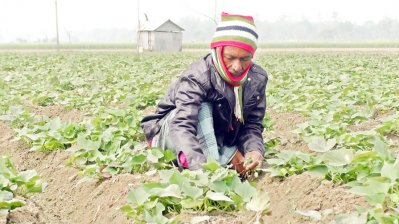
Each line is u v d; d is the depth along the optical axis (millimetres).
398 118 6281
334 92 10055
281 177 4309
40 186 4410
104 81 13000
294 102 8805
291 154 4449
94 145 5223
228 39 4207
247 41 4207
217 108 4508
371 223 3045
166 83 12555
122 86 11164
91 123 6457
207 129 4410
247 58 4293
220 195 3625
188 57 28688
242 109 4574
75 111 8430
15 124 7074
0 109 8062
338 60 22984
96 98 9555
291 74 14031
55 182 5180
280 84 11461
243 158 4617
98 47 64750
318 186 3896
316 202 3672
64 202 4785
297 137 6125
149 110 8430
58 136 5930
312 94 9312
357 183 3744
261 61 22516
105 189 4512
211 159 3973
